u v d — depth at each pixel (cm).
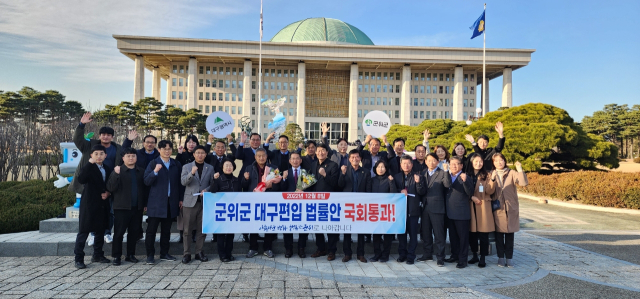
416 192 609
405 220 611
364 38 8756
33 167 2270
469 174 620
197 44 6425
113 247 563
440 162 711
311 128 7344
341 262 604
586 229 981
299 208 605
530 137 1844
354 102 6981
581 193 1365
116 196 561
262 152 619
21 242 609
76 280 488
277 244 661
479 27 2912
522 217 1162
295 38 8162
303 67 6856
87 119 618
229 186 605
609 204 1275
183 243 597
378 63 7000
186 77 6975
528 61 6769
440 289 477
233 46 6525
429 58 6825
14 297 423
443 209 591
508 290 481
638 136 6297
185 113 5694
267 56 6625
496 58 6794
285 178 622
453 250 608
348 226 607
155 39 6275
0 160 2034
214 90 7100
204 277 508
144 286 466
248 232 597
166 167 592
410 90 7362
